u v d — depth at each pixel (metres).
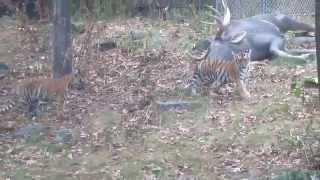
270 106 11.24
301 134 9.88
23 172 9.09
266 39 14.71
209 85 12.27
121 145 9.99
